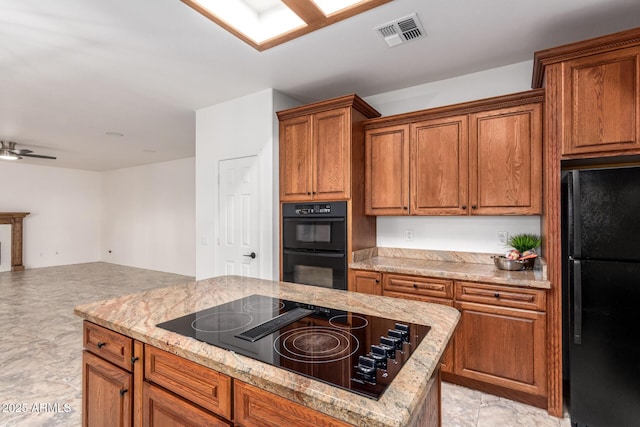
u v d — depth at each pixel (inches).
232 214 139.3
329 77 117.2
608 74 77.3
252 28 91.9
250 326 49.9
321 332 47.7
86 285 237.3
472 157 103.6
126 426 51.6
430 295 99.7
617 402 74.4
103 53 98.0
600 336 75.7
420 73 115.0
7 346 126.7
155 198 298.5
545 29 87.6
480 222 116.0
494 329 90.6
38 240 313.1
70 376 103.9
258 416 37.3
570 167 94.2
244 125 134.5
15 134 193.9
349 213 114.0
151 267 302.0
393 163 117.0
